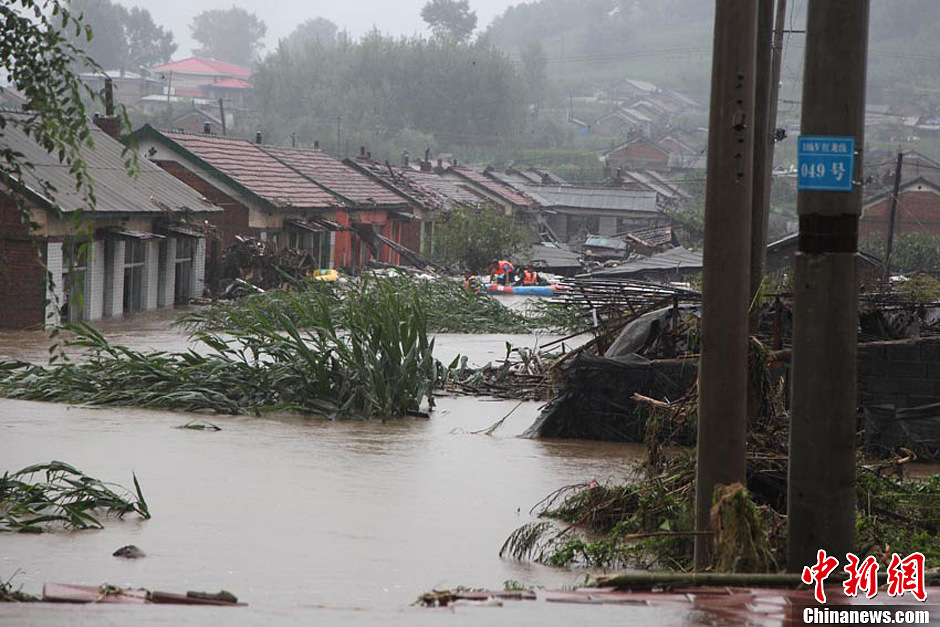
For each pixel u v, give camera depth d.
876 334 30.08
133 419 28.16
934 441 26.09
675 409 19.34
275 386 31.14
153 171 68.69
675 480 17.36
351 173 104.31
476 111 187.50
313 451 24.73
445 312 58.75
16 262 49.34
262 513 18.39
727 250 13.31
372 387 30.66
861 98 11.12
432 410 32.06
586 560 15.57
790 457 11.52
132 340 47.81
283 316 32.44
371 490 20.72
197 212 66.25
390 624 9.21
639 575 11.12
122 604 9.91
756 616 9.66
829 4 11.06
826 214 11.15
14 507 17.58
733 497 11.79
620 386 27.89
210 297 69.94
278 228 79.44
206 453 23.83
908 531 15.90
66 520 17.08
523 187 144.75
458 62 186.62
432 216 112.31
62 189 51.34
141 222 61.12
